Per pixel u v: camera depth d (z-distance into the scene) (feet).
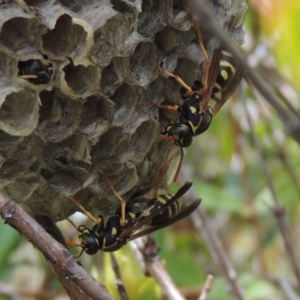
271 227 1.08
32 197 0.73
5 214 0.68
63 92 0.70
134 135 0.73
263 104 0.97
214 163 1.15
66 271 0.67
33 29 0.70
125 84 0.72
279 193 0.97
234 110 1.02
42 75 0.70
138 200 0.75
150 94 0.74
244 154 1.04
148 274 0.79
